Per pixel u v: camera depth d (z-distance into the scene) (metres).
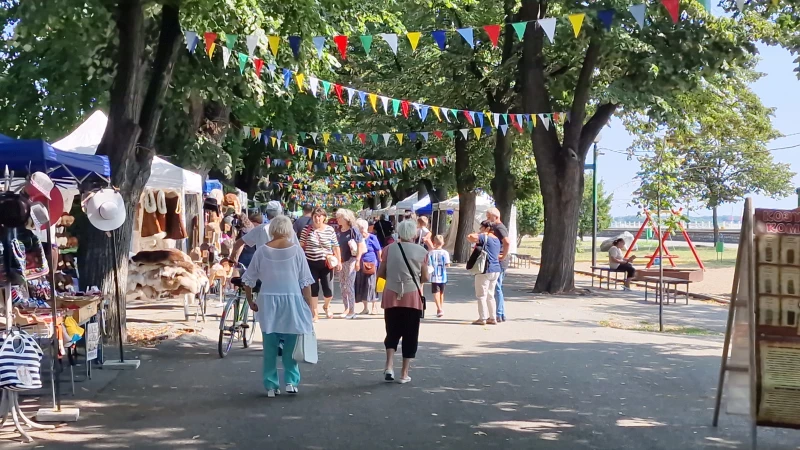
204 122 19.47
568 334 12.84
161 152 19.05
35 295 8.07
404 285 8.58
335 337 12.09
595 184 28.70
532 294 20.92
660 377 9.19
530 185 37.88
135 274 13.49
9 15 14.43
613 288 24.05
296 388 8.05
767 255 6.13
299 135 26.03
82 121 17.84
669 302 19.69
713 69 19.31
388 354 8.66
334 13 14.93
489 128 26.61
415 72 27.16
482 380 8.81
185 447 6.09
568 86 22.50
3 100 18.08
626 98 19.23
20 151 7.47
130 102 10.62
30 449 6.03
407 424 6.83
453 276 28.00
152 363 9.70
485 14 25.08
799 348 5.97
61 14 10.98
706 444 6.36
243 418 7.00
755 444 5.87
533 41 20.52
